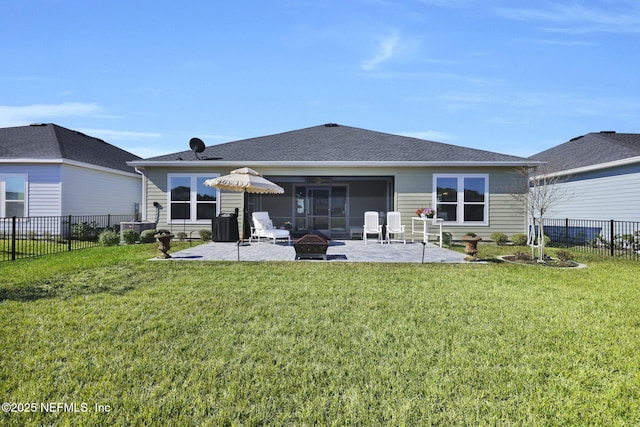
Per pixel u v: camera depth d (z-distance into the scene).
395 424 2.35
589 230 14.55
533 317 4.48
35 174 15.12
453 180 13.42
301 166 13.59
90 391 2.68
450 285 6.19
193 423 2.34
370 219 13.03
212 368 3.05
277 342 3.61
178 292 5.52
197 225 13.76
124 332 3.84
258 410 2.48
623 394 2.72
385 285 6.13
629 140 16.42
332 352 3.40
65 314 4.39
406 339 3.71
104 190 18.25
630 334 3.93
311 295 5.42
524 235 12.70
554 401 2.61
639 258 10.02
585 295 5.57
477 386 2.81
